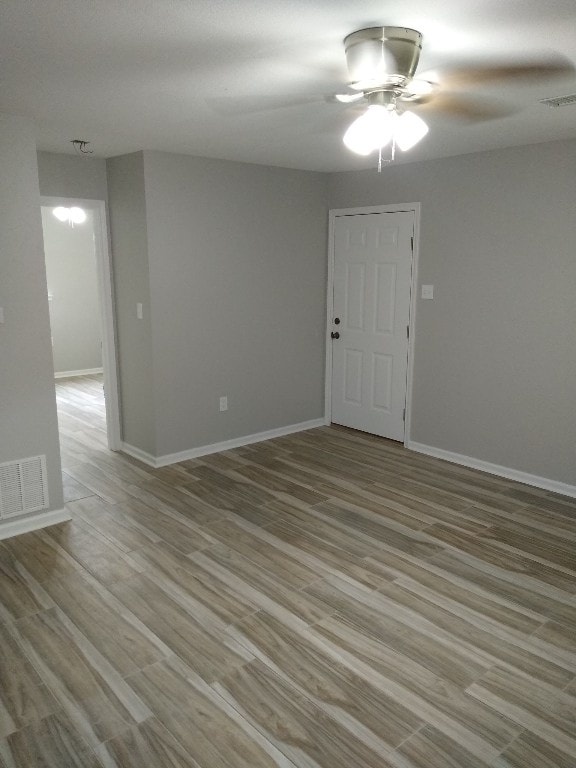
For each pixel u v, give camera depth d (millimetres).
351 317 5355
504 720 2111
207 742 2014
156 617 2703
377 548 3332
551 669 2371
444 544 3381
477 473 4473
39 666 2385
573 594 2891
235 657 2436
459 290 4465
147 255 4262
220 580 3006
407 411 5008
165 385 4527
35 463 3521
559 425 4047
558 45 2098
